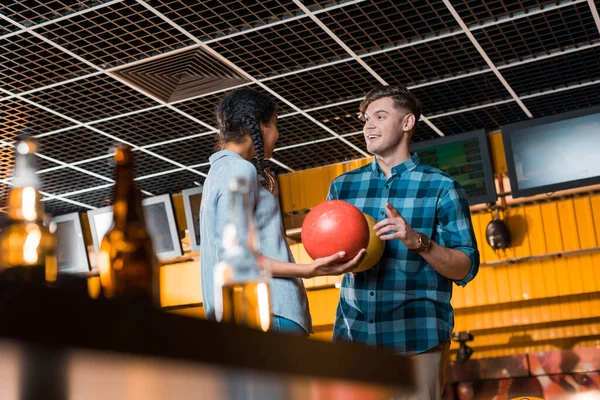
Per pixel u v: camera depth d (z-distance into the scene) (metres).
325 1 4.88
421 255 2.72
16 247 1.38
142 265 1.45
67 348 0.69
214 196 2.15
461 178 6.95
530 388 8.13
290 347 0.95
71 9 4.84
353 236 2.33
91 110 6.29
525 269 7.70
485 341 8.45
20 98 5.97
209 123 6.61
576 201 7.29
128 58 5.52
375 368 1.13
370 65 5.76
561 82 6.23
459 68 5.92
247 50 5.46
